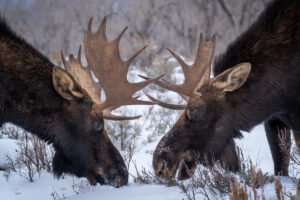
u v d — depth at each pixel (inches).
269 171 513.7
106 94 442.9
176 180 446.6
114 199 390.6
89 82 462.6
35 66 438.3
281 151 482.6
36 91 433.7
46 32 1481.3
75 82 426.0
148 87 916.6
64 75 416.8
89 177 448.8
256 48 442.3
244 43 448.8
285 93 441.4
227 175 404.8
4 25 438.9
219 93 435.2
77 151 442.6
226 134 443.8
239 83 424.2
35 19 1530.5
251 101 439.2
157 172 438.0
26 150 504.4
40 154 505.7
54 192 457.7
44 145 517.3
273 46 438.6
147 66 1095.0
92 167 443.5
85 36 446.3
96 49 446.3
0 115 431.8
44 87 434.6
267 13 453.1
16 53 435.5
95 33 447.5
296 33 435.8
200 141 440.1
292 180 410.6
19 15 1552.7
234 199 303.4
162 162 435.8
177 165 439.2
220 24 1320.1
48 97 434.6
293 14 440.5
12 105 433.4
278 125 483.2
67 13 1533.0
